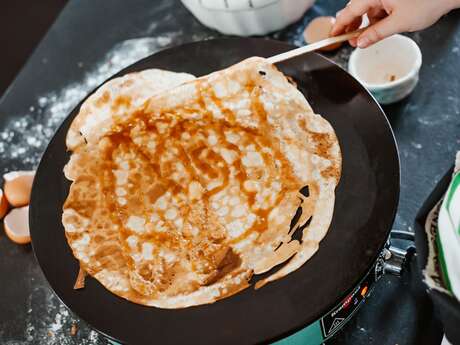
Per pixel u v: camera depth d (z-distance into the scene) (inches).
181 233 22.0
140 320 19.9
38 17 51.9
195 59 26.2
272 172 22.5
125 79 25.6
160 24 34.0
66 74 33.4
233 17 29.3
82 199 23.1
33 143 31.2
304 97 23.5
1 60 50.5
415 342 22.5
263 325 19.0
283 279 19.9
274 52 25.5
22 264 27.5
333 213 20.9
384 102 27.6
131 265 21.5
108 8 35.5
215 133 23.6
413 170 26.3
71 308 20.4
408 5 22.3
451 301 16.0
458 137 26.8
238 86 23.5
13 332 25.6
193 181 23.0
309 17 32.0
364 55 27.9
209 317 19.6
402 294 23.5
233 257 20.9
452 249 16.5
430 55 29.3
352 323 23.3
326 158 22.1
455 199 17.0
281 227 21.2
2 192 28.5
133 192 23.2
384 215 20.2
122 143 24.0
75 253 21.9
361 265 19.4
